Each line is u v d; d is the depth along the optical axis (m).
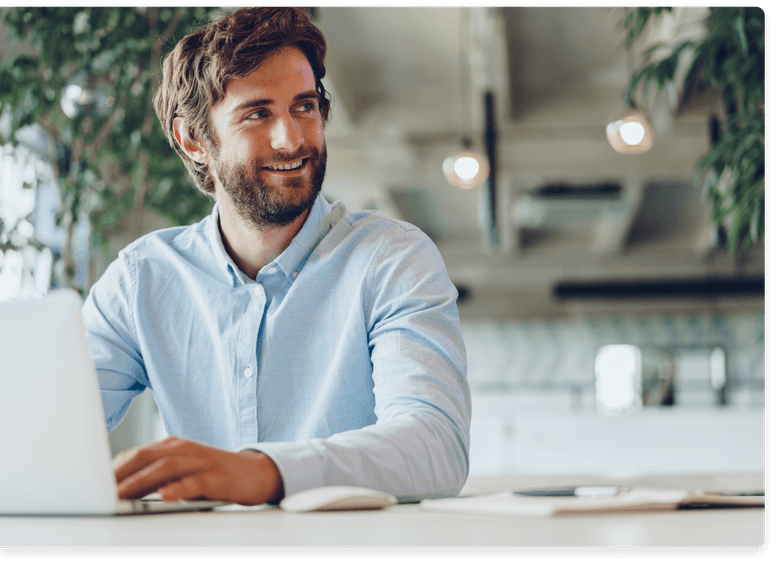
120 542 0.43
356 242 1.12
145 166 2.67
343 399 1.06
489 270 11.03
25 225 2.70
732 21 2.22
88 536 0.45
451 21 5.11
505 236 8.92
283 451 0.69
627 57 5.70
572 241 10.32
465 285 11.30
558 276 11.03
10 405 0.59
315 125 1.13
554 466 7.44
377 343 0.97
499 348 11.52
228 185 1.12
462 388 0.94
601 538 0.43
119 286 1.19
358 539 0.43
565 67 5.99
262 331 1.10
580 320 11.42
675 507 0.61
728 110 2.60
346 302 1.09
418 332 0.93
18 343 0.59
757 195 2.18
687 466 7.00
